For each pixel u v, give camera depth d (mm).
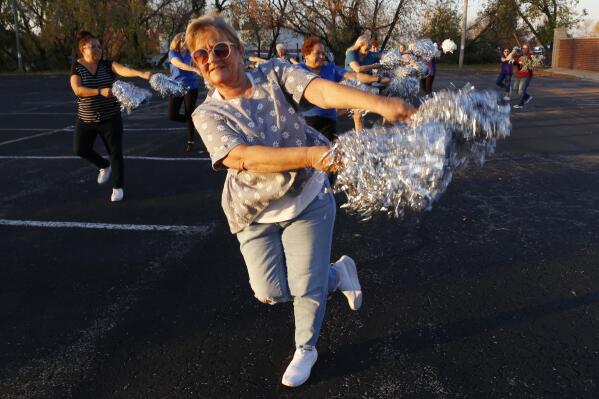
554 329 3029
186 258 4191
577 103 14234
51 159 8117
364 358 2811
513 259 3984
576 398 2467
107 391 2627
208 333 3109
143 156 8148
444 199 5496
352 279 3010
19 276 3967
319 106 2148
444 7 38281
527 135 9367
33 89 22703
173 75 7953
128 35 36250
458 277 3711
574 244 4242
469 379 2617
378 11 32000
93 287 3754
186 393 2592
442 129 1679
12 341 3100
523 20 40062
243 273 3883
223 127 2096
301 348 2639
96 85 5371
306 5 32125
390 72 7434
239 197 2367
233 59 2137
